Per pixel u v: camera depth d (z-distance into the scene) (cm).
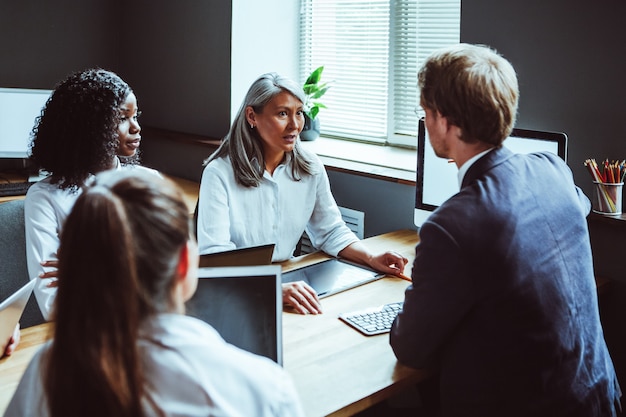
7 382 156
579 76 224
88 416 82
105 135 200
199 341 90
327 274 225
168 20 379
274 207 240
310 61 369
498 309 143
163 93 391
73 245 83
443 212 146
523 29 235
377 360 170
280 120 229
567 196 157
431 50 318
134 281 82
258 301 139
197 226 232
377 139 346
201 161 365
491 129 149
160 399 85
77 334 82
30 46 384
